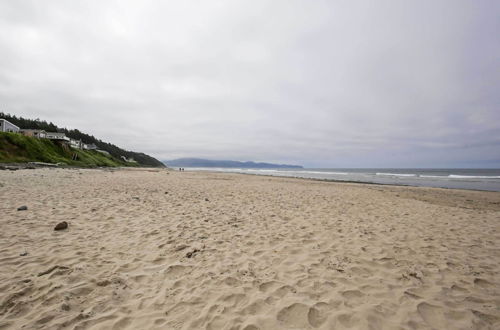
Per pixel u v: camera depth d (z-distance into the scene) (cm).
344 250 473
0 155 3472
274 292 319
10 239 459
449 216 820
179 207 823
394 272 384
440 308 292
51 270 354
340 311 280
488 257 454
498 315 281
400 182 3025
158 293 312
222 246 479
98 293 306
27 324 246
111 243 471
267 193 1291
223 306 287
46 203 767
